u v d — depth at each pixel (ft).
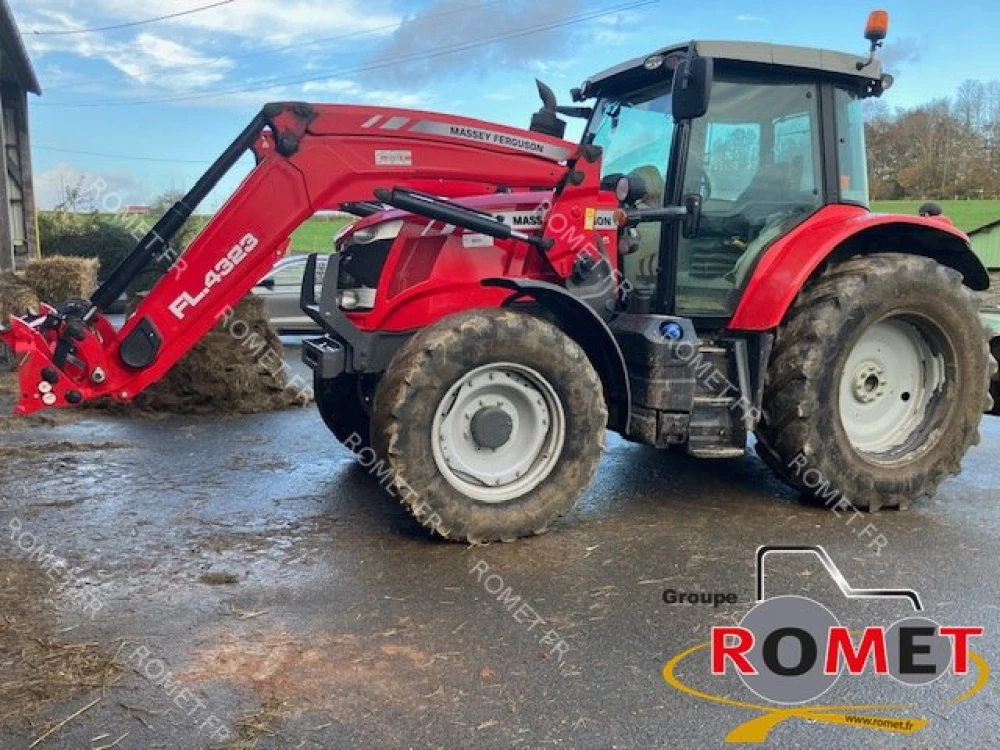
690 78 12.41
